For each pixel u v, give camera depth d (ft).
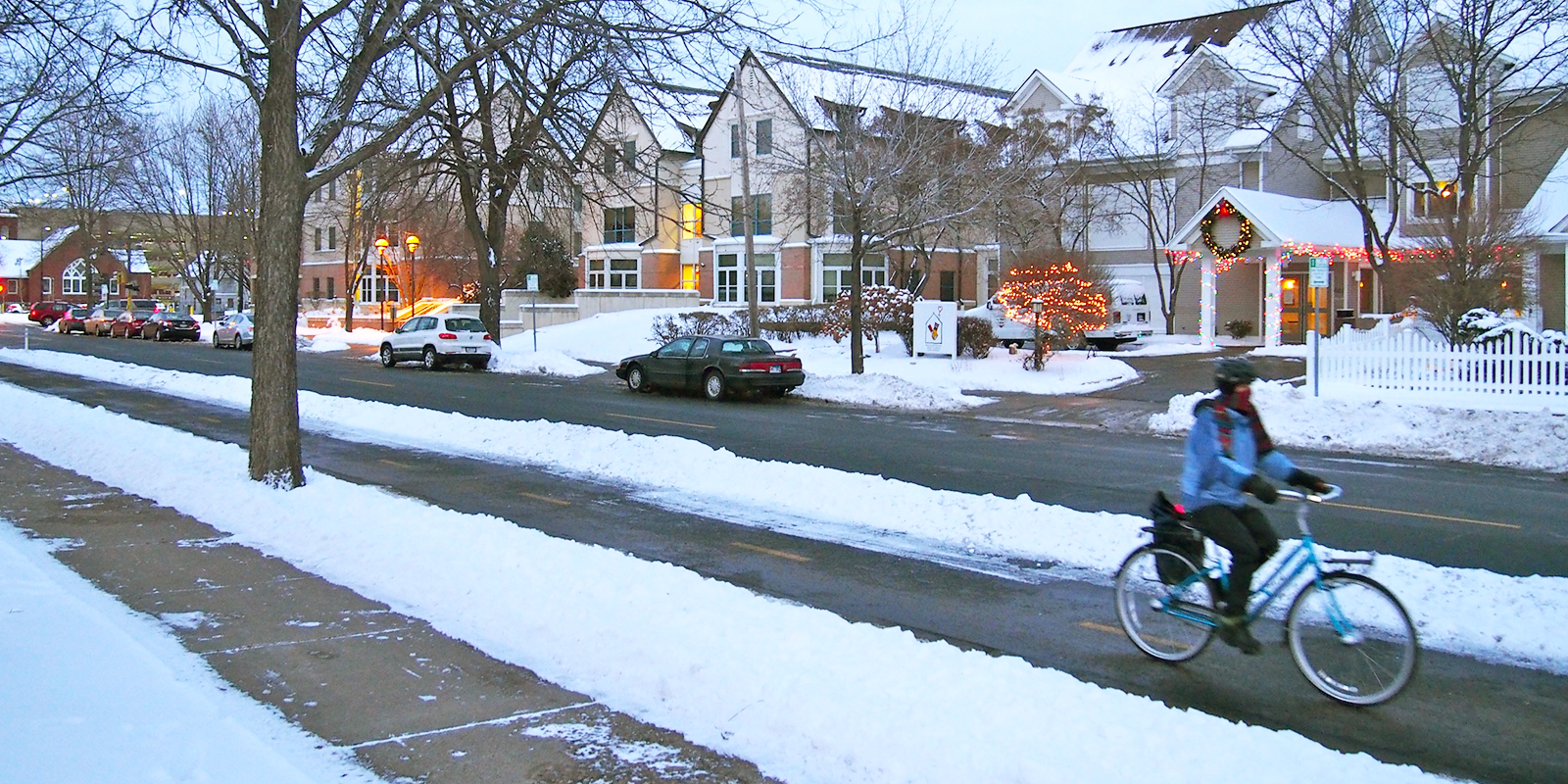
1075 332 97.76
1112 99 138.51
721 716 17.52
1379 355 65.36
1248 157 125.49
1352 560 19.69
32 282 346.33
